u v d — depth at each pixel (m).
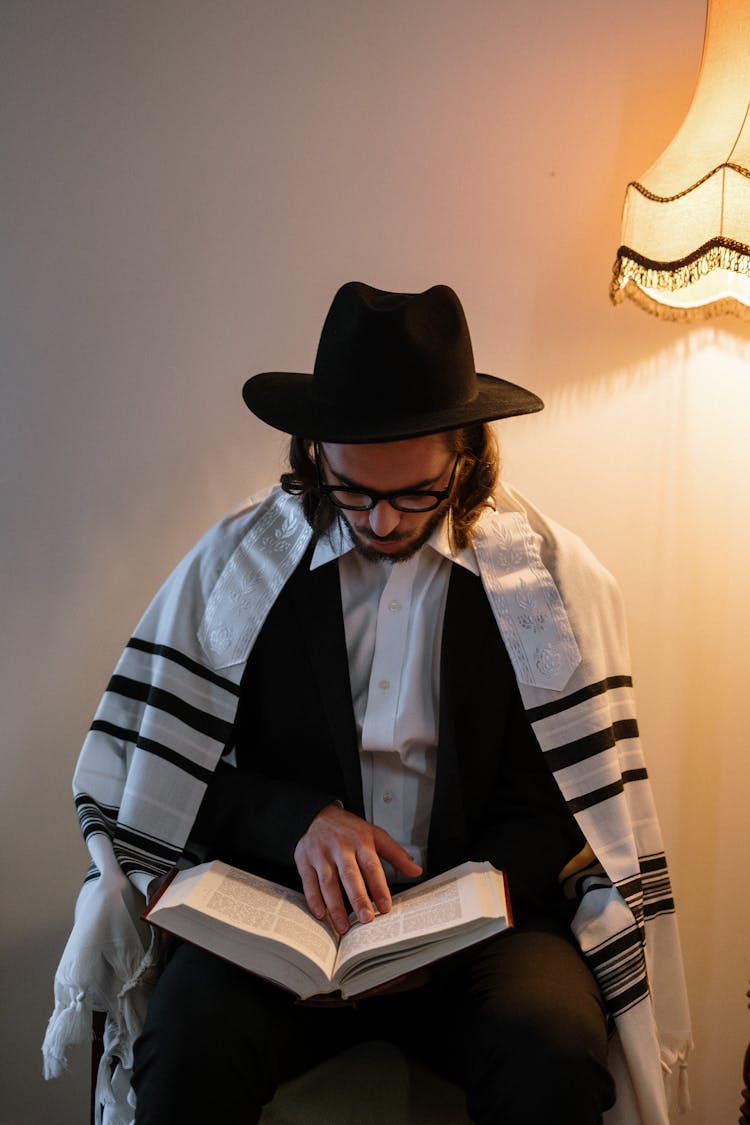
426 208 2.09
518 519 1.80
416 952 1.41
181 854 1.70
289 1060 1.52
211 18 2.08
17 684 2.21
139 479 2.17
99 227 2.12
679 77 2.03
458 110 2.07
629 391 2.11
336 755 1.72
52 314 2.13
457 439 1.65
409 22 2.06
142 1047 1.43
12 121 2.10
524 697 1.71
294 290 2.12
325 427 1.52
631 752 1.78
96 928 1.58
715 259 1.69
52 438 2.16
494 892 1.47
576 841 1.73
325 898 1.52
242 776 1.72
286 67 2.08
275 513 1.83
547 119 2.06
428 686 1.73
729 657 2.13
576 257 2.08
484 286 2.10
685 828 2.16
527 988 1.47
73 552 2.18
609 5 2.03
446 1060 1.54
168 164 2.10
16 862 2.25
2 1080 2.29
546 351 2.11
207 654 1.76
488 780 1.74
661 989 1.71
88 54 2.09
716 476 2.11
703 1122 2.19
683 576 2.13
